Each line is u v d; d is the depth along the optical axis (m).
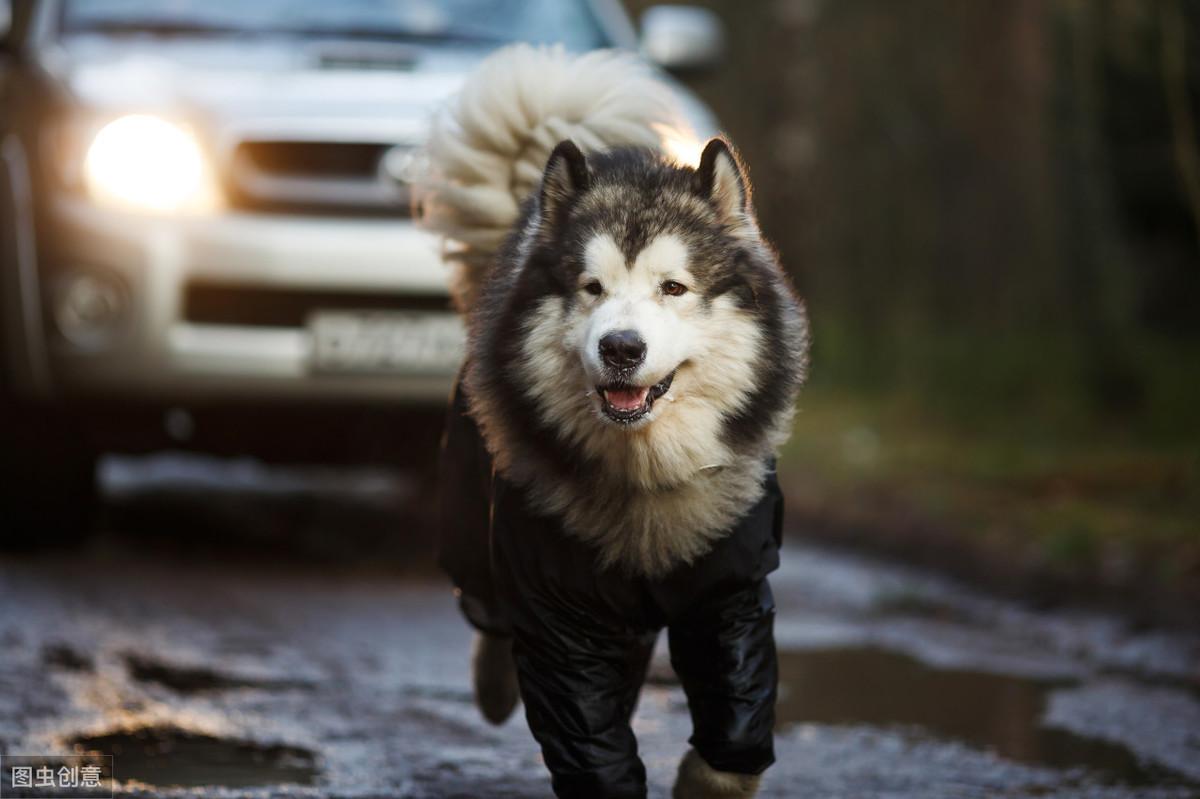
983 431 17.02
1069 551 11.34
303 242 10.26
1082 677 8.75
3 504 11.14
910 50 19.69
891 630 9.86
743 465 5.54
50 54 11.28
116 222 10.27
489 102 6.61
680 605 5.56
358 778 6.61
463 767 6.80
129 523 13.04
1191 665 8.87
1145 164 20.50
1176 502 13.12
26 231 10.41
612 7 12.80
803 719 7.77
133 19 11.66
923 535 12.43
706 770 5.57
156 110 10.45
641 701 8.08
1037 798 6.55
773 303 5.66
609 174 5.74
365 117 10.51
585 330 5.36
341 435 11.28
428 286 10.37
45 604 9.55
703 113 10.76
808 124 21.03
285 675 8.23
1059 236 17.48
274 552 12.05
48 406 10.61
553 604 5.55
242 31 11.59
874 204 20.52
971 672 8.80
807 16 20.95
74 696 7.62
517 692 6.81
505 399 5.55
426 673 8.40
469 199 6.60
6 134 10.67
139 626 9.14
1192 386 17.05
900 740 7.41
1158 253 22.69
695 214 5.62
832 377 20.97
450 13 11.84
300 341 10.38
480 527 6.20
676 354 5.34
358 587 10.74
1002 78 17.77
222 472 16.66
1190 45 13.74
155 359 10.26
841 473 15.30
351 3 11.84
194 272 10.25
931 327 18.98
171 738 7.09
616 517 5.47
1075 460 15.02
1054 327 17.48
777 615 10.26
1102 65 17.61
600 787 5.44
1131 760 7.12
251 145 10.47
